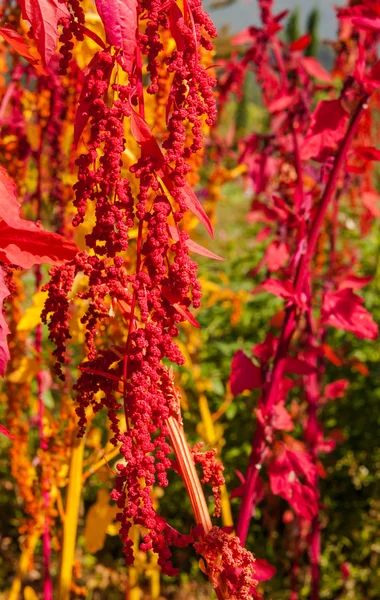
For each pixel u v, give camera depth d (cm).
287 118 147
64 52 64
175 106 64
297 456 109
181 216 64
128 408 65
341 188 178
